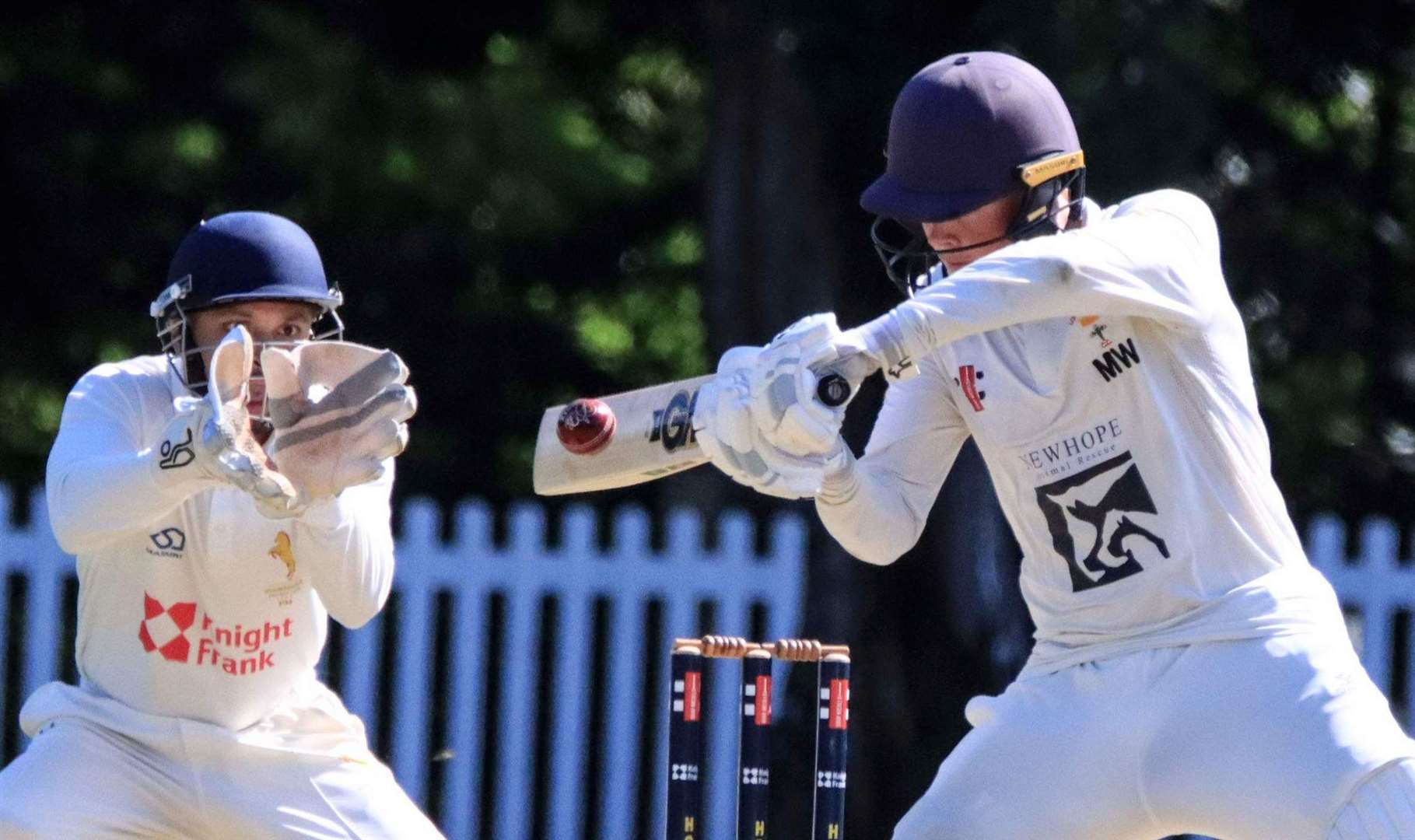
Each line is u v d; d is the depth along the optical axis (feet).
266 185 145.69
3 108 140.67
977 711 44.57
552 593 89.81
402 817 48.37
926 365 45.47
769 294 117.29
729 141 118.83
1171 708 40.78
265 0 140.67
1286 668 40.19
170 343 47.03
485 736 100.68
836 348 38.34
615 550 87.86
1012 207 42.09
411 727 86.12
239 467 40.01
